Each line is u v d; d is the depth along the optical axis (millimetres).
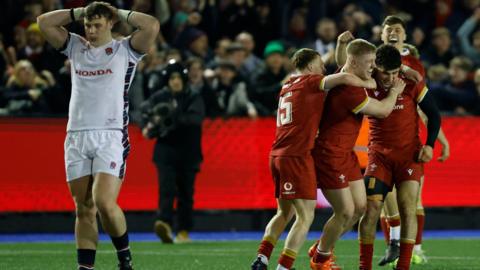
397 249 35250
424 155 31703
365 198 30156
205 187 54125
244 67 60312
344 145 29562
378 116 29688
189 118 47469
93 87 27797
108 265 36969
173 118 47125
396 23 33250
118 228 27781
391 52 29891
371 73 30422
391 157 31703
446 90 58312
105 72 27812
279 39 66688
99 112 27719
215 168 54188
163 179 47531
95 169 27547
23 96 53406
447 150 35969
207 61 62750
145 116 47750
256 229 55125
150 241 49312
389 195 35000
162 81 47656
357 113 29469
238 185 54562
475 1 69812
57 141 52156
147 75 54438
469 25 66750
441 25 69438
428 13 69750
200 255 41562
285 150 29203
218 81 55969
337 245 46406
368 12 69312
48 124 51938
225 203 54406
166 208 47500
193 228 54344
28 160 51844
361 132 42125
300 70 30281
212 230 54625
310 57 30203
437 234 54219
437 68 60531
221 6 65938
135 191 52969
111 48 27922
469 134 55656
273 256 40500
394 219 35188
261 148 54688
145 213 53500
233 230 54812
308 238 50969
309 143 29062
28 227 52500
